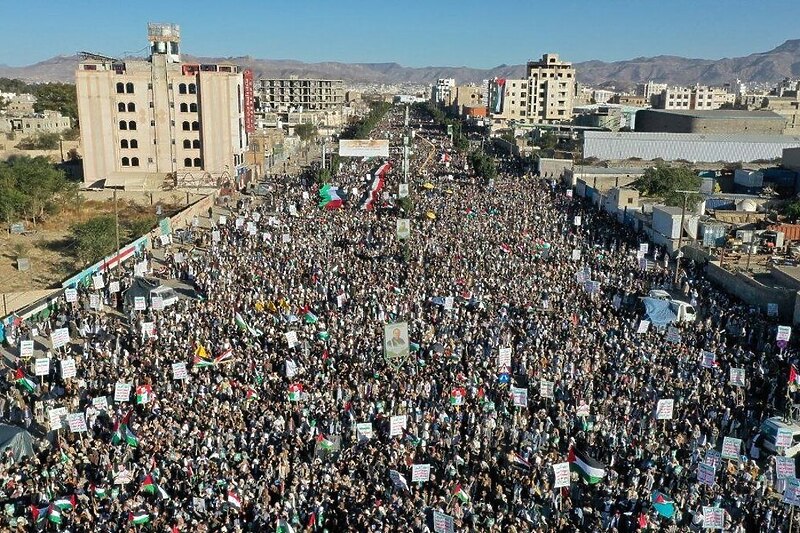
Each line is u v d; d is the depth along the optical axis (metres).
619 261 62.66
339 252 63.72
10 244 75.50
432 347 41.81
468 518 25.97
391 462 29.45
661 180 99.38
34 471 28.84
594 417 33.84
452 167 133.75
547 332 43.97
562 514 27.23
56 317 48.41
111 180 111.88
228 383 35.88
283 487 27.31
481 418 33.62
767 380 38.28
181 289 53.97
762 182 105.38
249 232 70.38
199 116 113.69
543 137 172.88
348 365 39.28
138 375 37.34
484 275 56.28
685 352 41.06
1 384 37.72
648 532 25.42
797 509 27.12
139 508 25.38
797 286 53.28
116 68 113.12
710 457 28.66
